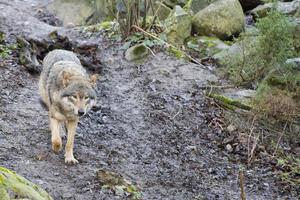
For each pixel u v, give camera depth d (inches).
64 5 684.1
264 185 386.3
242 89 507.2
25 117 412.2
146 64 536.7
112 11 610.5
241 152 423.8
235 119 460.8
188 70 530.9
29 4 709.3
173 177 375.9
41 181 328.5
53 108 351.9
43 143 378.3
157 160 394.3
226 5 617.3
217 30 608.7
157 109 462.9
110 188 335.9
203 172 390.6
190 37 603.8
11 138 376.8
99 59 541.0
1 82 460.1
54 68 364.2
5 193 195.8
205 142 430.3
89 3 674.8
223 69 530.3
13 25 600.1
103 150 390.3
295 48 541.0
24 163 346.3
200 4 685.3
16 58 507.8
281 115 459.5
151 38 573.0
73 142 377.1
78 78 343.0
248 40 529.0
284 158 426.0
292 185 390.3
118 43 576.4
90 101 343.0
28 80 476.7
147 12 625.0
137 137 419.8
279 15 501.0
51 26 623.8
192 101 479.5
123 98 474.9
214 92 494.9
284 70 491.8
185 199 349.7
